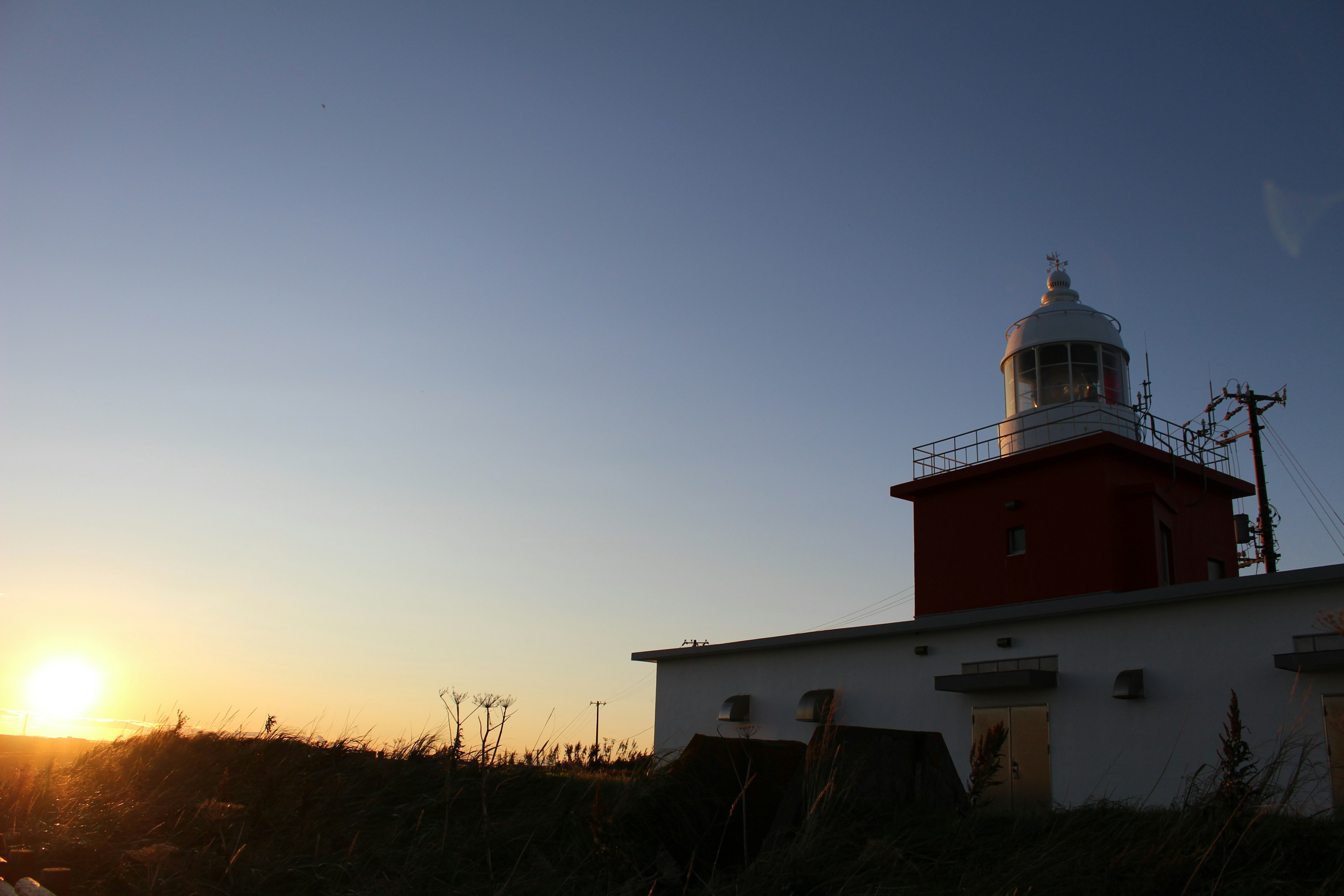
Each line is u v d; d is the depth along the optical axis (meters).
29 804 9.55
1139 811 10.40
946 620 19.56
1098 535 20.77
